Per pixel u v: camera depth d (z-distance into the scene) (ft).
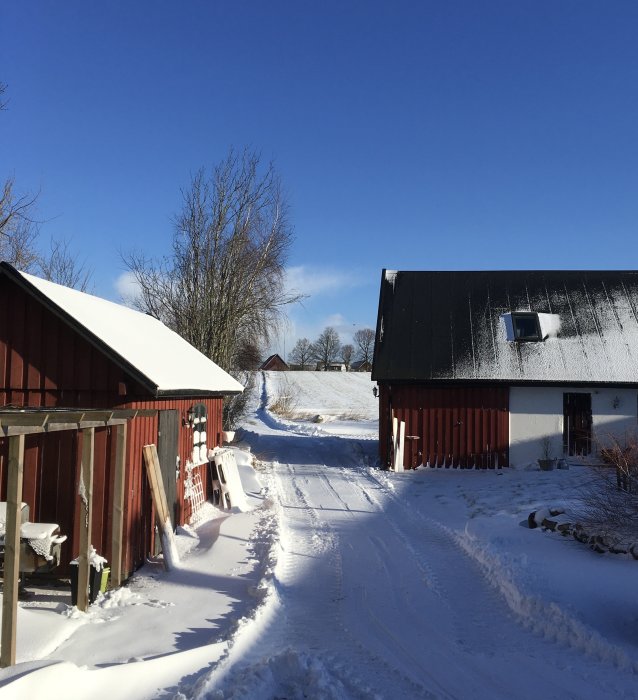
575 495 43.98
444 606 24.38
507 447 63.00
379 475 58.08
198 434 42.91
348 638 21.12
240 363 98.02
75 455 29.55
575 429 63.52
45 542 25.59
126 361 29.09
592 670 18.49
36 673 15.49
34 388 30.30
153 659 17.95
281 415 144.36
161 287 93.86
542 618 22.07
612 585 24.23
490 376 63.26
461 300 73.36
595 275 76.64
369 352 387.34
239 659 18.78
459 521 38.17
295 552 31.73
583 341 67.10
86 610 23.79
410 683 17.78
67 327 30.37
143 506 31.45
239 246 89.97
